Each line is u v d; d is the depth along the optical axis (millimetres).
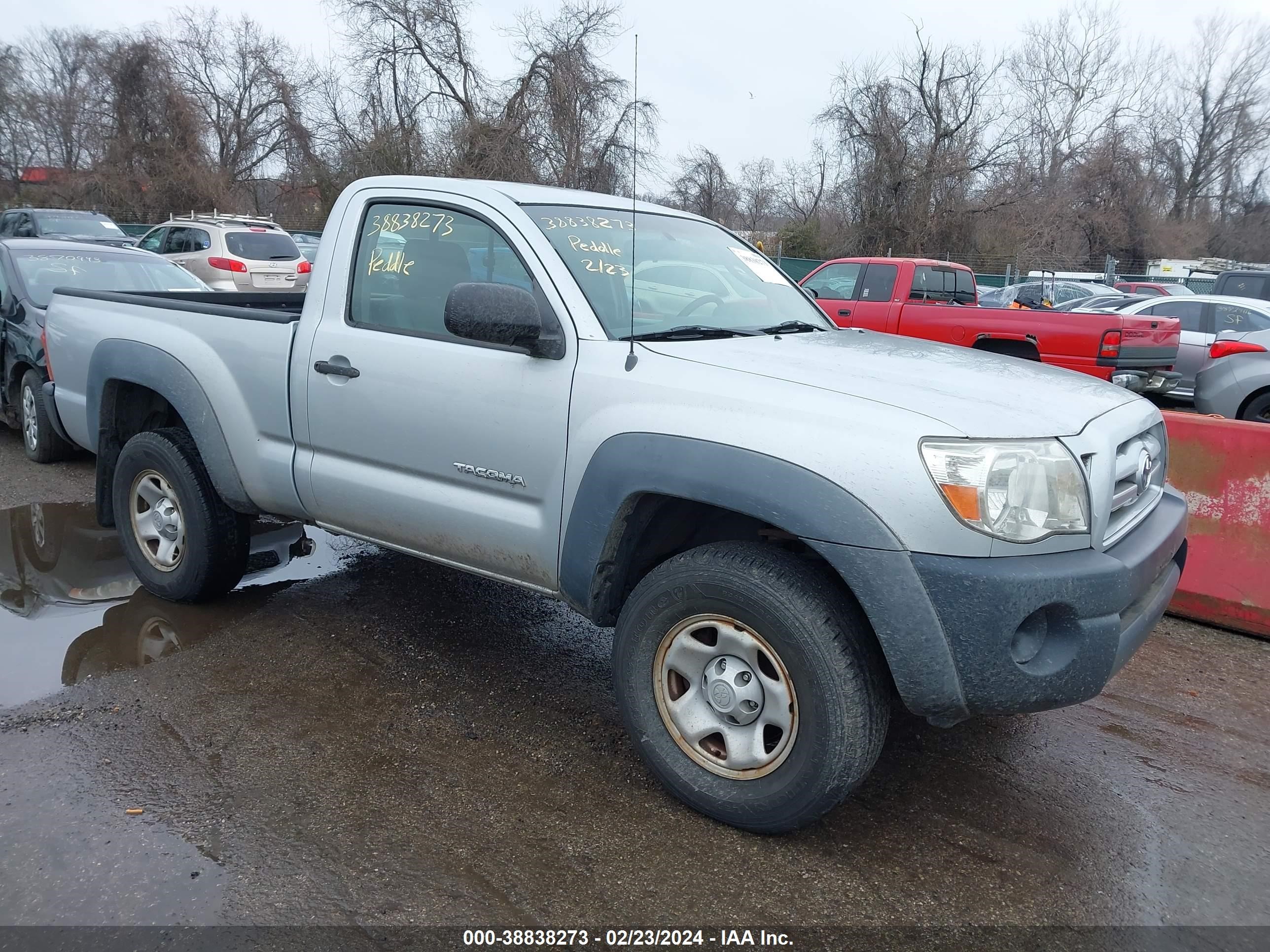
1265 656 4523
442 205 3666
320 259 3949
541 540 3260
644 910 2598
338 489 3838
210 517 4344
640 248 3699
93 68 43188
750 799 2867
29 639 4230
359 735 3482
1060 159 39531
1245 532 4754
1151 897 2746
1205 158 49469
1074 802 3240
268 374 3992
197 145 41594
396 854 2795
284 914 2525
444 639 4383
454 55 30594
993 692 2594
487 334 3041
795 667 2729
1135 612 2936
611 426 3014
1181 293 18422
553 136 22625
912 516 2553
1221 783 3393
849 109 34375
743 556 2844
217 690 3787
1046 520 2611
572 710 3754
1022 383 3123
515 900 2617
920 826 3059
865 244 34438
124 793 3051
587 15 23641
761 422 2760
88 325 4785
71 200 41406
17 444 8016
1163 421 3531
